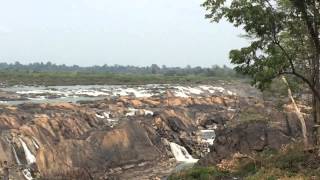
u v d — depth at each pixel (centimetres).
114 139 4050
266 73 1984
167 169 4022
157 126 4981
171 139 4809
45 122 4128
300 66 2602
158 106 6359
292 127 3388
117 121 4872
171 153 4578
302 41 2328
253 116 3716
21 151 3675
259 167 2520
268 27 1989
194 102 6906
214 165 2995
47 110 4953
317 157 2362
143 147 4253
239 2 1969
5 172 3325
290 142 3125
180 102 6794
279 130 3306
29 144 3753
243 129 3388
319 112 2559
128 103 6334
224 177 2570
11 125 4062
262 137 3278
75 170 3447
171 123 5088
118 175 3775
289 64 2084
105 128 4338
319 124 2550
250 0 1975
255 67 2009
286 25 2066
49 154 3500
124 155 4025
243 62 2027
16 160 3612
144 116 5325
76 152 3675
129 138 4181
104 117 5144
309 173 2170
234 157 2862
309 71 2608
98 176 3638
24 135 3794
